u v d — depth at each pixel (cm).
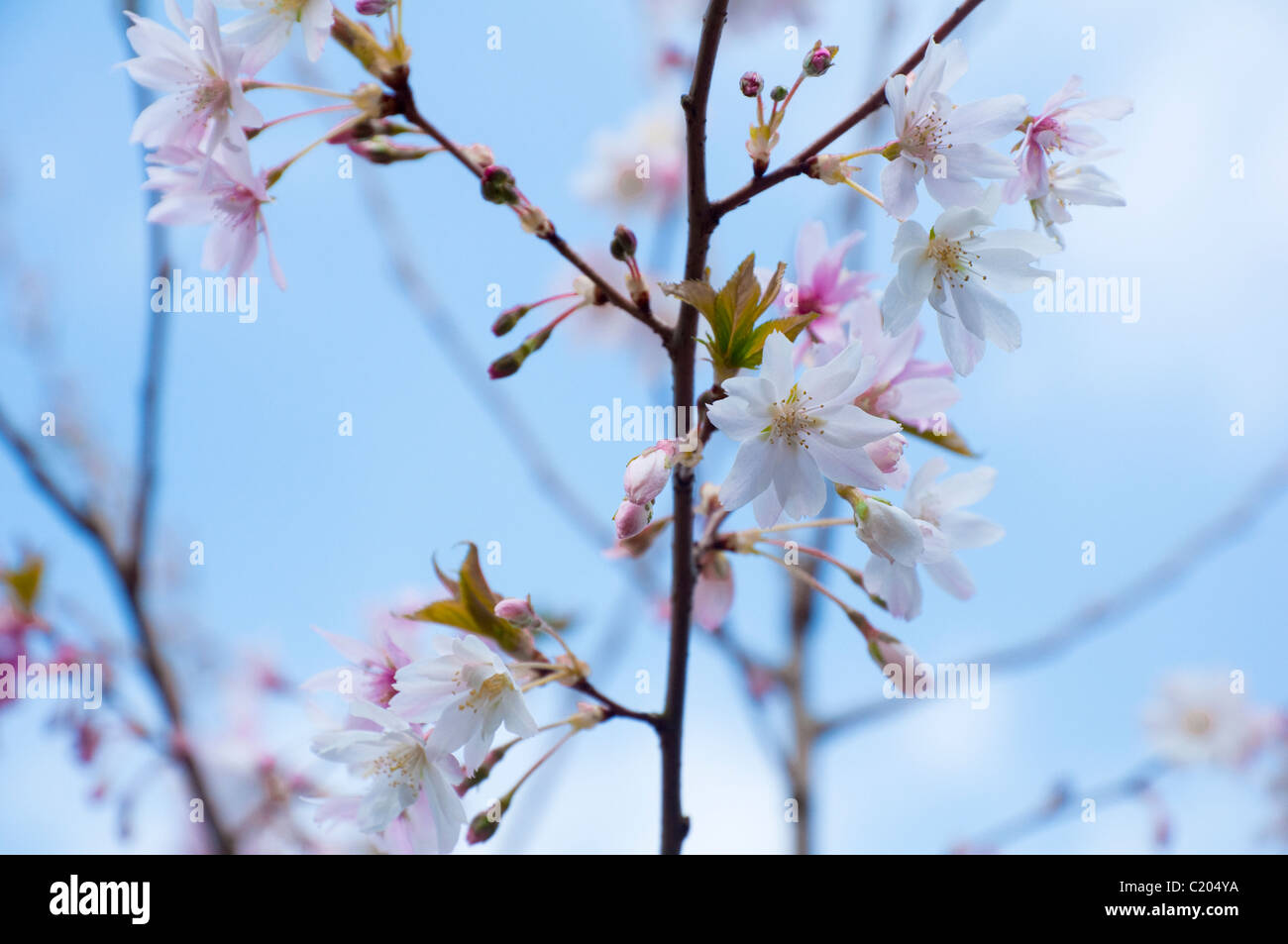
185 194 61
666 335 60
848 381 58
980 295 59
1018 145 60
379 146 60
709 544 63
